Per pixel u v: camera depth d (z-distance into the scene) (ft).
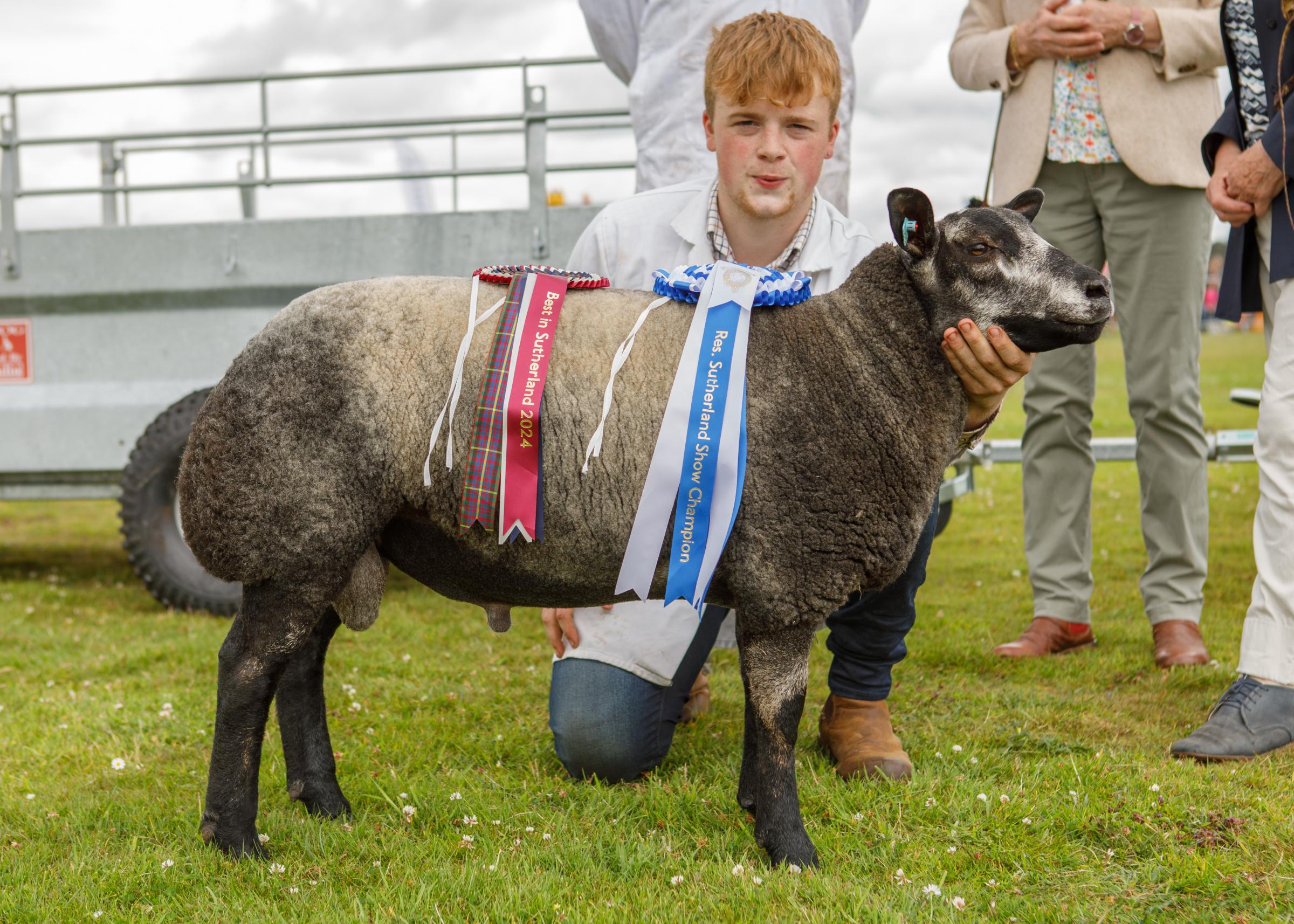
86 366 19.19
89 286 18.94
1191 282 14.02
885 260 8.61
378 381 8.04
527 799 9.98
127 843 9.02
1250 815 9.14
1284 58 11.07
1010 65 14.57
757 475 8.04
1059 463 14.98
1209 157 12.38
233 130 18.98
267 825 9.10
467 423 8.06
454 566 8.57
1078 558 15.06
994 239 8.07
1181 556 14.39
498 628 9.33
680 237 10.32
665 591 8.26
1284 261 10.95
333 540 8.02
